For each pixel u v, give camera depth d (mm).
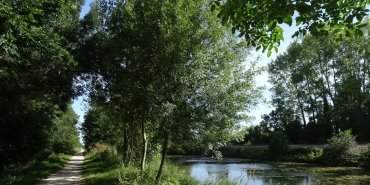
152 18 14156
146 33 14133
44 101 27594
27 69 19984
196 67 13492
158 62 13844
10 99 22062
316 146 48125
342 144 38969
